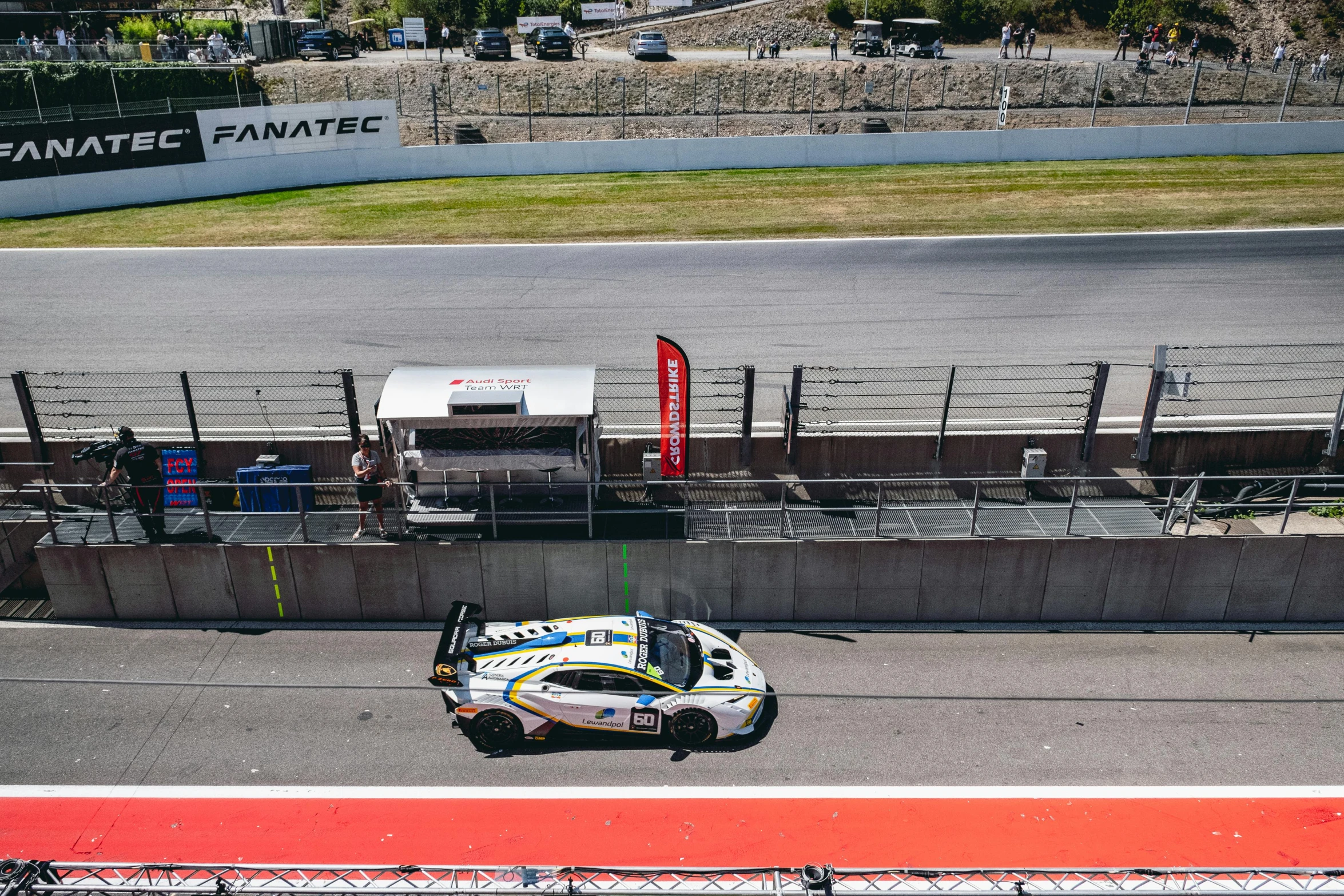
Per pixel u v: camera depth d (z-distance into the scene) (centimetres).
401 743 1139
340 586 1389
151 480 1391
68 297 2372
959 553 1364
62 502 1598
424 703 1216
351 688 1245
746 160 3709
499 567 1380
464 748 1132
